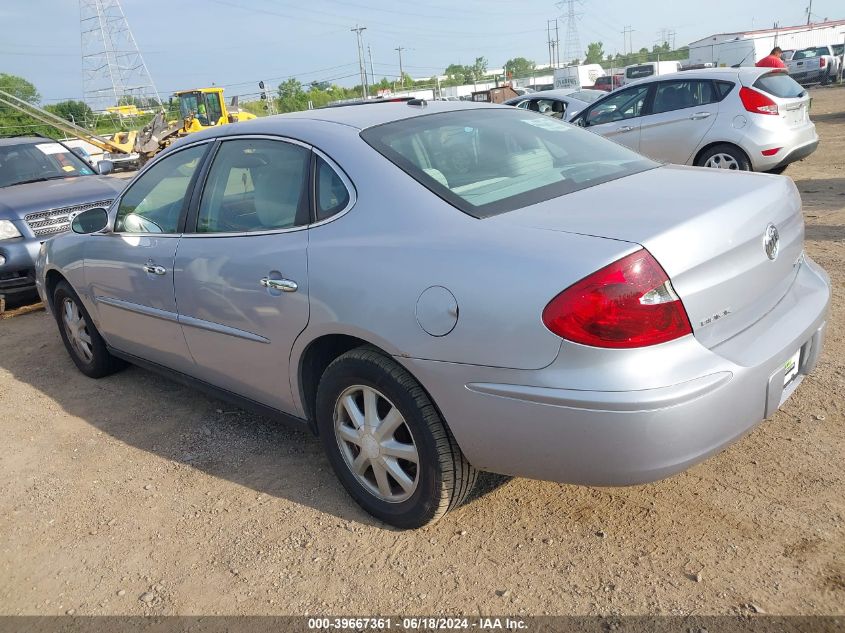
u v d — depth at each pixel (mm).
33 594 2811
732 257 2367
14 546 3133
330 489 3283
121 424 4223
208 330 3471
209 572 2809
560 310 2182
